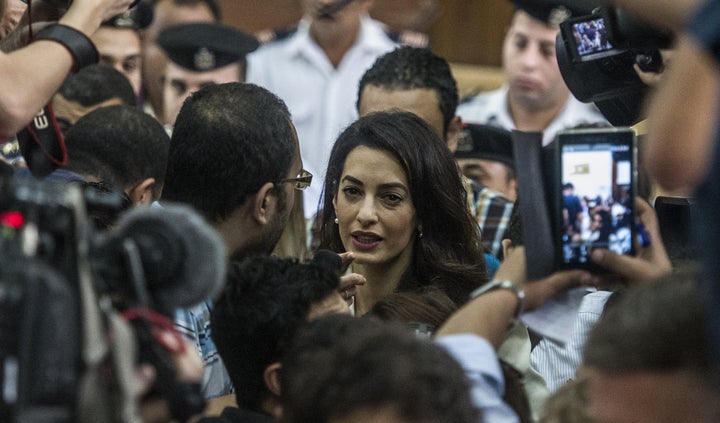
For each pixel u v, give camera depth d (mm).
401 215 5805
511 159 8617
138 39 9164
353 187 5852
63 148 5160
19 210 3174
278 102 5348
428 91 7613
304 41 10977
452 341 3928
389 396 3246
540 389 5539
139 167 6711
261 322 4488
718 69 2998
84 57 4703
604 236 4078
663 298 3281
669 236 5109
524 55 10219
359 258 5840
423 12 11438
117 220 4852
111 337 3191
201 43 9531
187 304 3420
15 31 5223
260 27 11422
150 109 10312
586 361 3408
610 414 3330
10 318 2963
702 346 3227
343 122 10664
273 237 5320
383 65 7758
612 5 4262
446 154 5895
